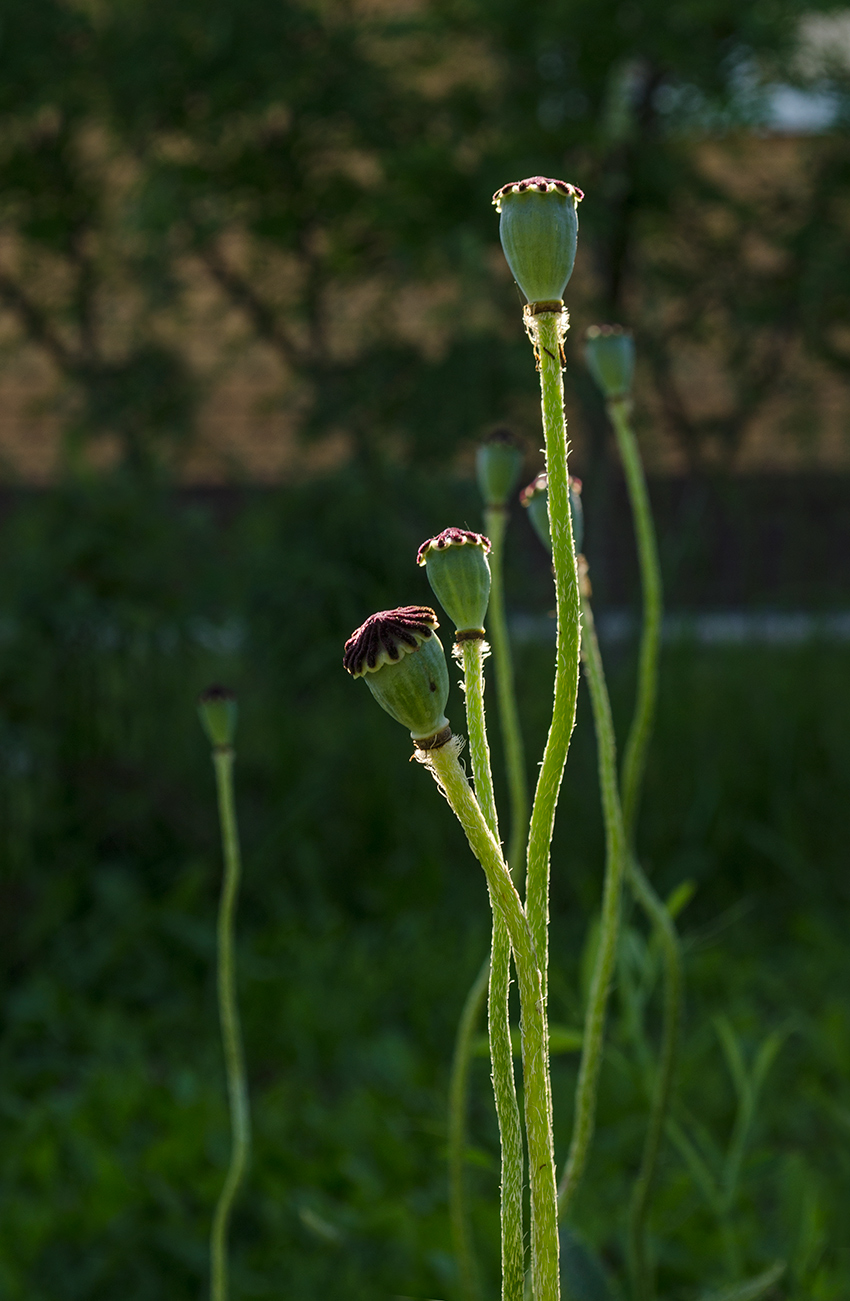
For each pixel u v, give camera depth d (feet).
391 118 16.16
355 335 17.71
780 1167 6.59
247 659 13.25
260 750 12.69
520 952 2.02
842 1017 9.27
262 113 14.96
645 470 14.93
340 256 16.80
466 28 16.01
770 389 16.40
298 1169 7.91
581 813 12.37
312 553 13.11
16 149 16.56
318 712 13.20
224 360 18.30
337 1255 7.04
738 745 12.81
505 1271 2.21
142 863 11.59
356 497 13.34
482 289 15.28
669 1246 6.65
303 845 12.01
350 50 15.67
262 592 13.04
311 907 11.63
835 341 16.65
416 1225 7.01
